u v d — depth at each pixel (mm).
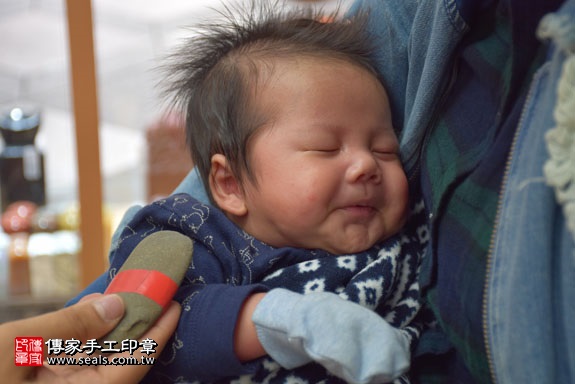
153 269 665
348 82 770
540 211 486
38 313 1930
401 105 820
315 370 671
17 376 596
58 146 2414
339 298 609
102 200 1780
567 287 471
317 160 738
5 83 2436
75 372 624
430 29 689
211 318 647
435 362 708
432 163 661
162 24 2396
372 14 833
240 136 790
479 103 629
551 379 477
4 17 2443
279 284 728
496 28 622
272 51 823
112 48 2377
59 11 2475
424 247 777
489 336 529
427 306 740
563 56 479
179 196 802
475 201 573
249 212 795
